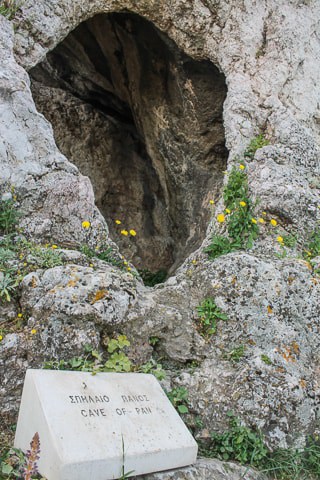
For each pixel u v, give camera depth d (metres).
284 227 4.72
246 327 3.95
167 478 2.99
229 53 5.67
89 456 2.64
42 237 4.20
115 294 3.68
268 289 4.03
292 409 3.56
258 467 3.44
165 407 3.25
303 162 5.22
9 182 4.25
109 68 7.43
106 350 3.65
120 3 5.40
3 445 3.09
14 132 4.38
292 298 4.05
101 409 2.93
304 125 5.75
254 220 4.59
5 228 4.11
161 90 6.53
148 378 3.40
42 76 8.34
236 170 5.11
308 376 3.78
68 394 2.89
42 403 2.75
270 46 5.77
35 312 3.51
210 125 6.33
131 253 7.78
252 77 5.68
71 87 8.38
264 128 5.49
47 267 3.79
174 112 6.50
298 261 4.22
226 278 4.10
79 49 7.54
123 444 2.81
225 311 4.02
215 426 3.54
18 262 3.80
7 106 4.40
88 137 8.05
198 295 4.18
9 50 4.62
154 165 7.26
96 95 8.27
